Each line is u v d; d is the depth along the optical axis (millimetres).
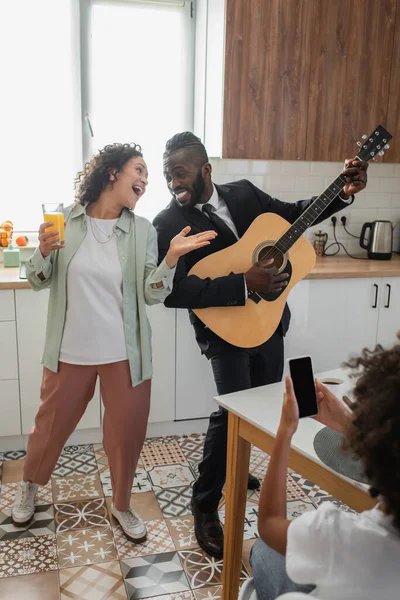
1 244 3143
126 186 2055
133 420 2168
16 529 2332
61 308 2104
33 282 2096
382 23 3211
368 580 855
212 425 2234
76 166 3363
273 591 1284
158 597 1986
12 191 3295
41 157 3307
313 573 901
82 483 2672
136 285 2105
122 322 2123
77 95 3297
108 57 3324
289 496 2600
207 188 2230
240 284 2146
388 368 910
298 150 3209
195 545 2266
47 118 3277
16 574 2078
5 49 3156
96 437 3053
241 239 2240
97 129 3377
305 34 3100
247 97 3076
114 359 2119
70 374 2135
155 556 2193
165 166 2201
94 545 2246
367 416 883
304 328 3145
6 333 2787
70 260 2070
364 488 1277
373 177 3707
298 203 2447
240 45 3012
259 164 3480
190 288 2139
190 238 1994
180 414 3117
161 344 3002
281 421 1168
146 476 2758
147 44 3369
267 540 1096
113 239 2096
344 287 3160
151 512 2479
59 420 2186
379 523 884
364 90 3256
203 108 3354
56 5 3182
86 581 2053
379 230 3523
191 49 3443
